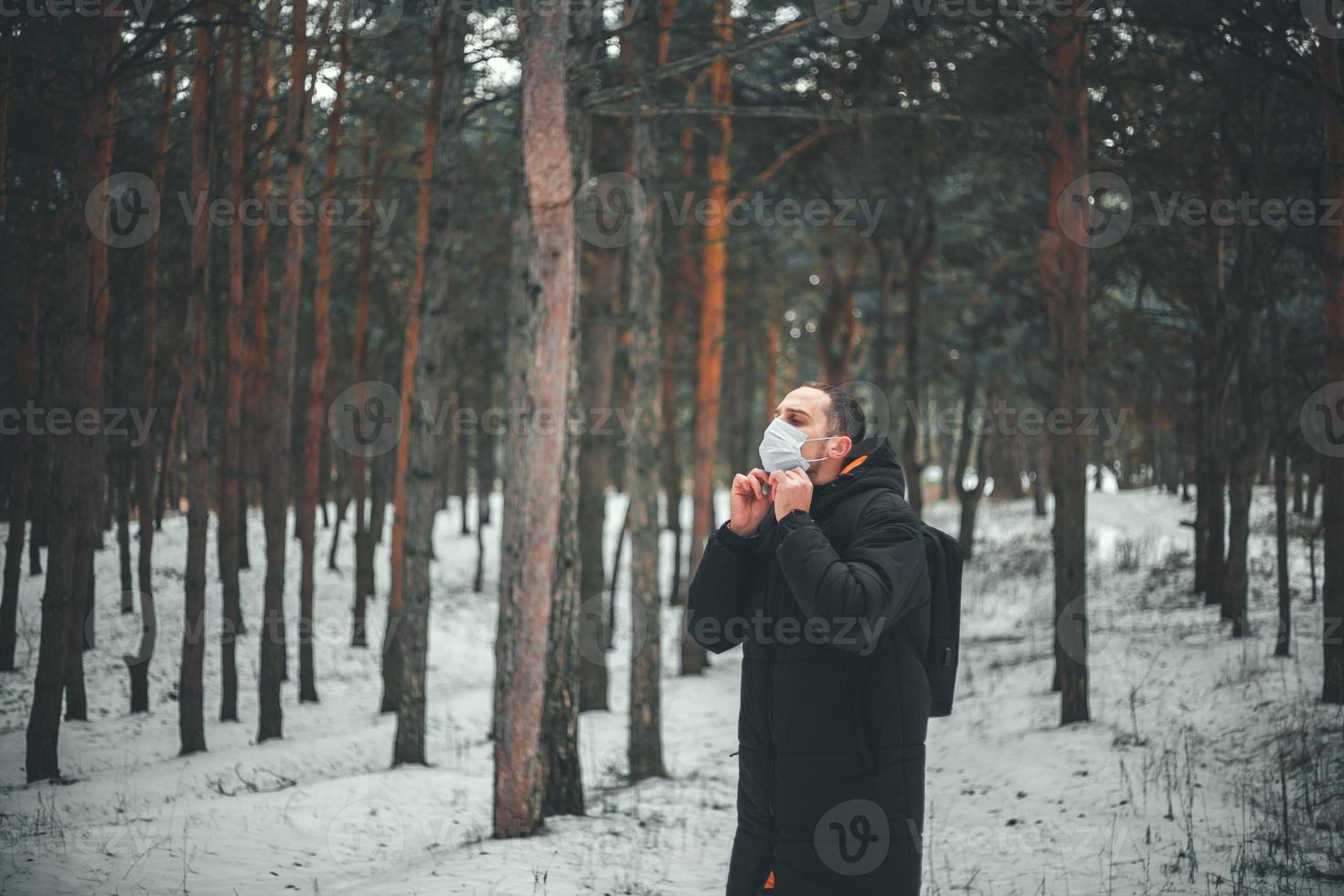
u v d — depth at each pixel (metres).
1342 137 9.77
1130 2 11.80
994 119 11.74
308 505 19.25
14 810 8.76
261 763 12.54
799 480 2.30
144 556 16.25
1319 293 14.86
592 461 18.42
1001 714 13.15
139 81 16.52
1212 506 17.94
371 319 27.23
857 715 2.26
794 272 29.11
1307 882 5.67
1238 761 8.91
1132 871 6.16
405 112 19.34
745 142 20.88
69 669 15.10
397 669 18.22
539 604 7.75
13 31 11.25
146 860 6.67
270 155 16.31
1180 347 18.48
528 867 6.53
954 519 39.66
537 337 7.65
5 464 17.84
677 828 8.45
